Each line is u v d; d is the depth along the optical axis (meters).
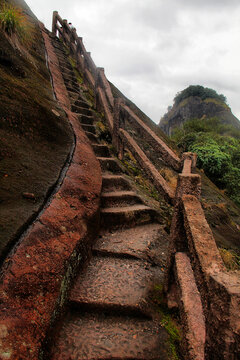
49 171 2.52
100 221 2.97
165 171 5.14
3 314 1.23
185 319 1.44
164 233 3.14
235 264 3.20
